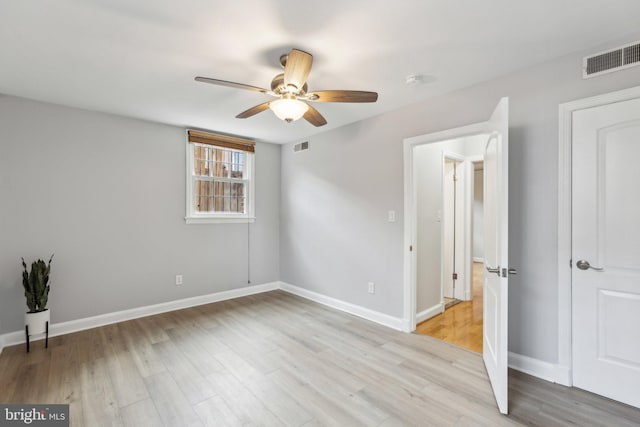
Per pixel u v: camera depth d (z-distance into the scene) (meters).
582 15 1.69
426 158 3.57
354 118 3.50
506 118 1.89
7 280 2.81
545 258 2.22
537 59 2.18
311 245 4.28
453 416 1.84
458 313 3.76
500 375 1.86
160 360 2.53
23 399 2.00
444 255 4.26
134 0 1.55
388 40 1.93
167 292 3.76
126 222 3.45
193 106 3.10
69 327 3.10
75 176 3.14
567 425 1.75
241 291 4.44
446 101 2.77
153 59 2.17
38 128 2.95
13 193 2.84
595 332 2.03
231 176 4.36
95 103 3.02
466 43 1.98
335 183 3.90
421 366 2.44
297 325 3.30
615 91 1.94
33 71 2.34
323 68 2.31
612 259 1.97
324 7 1.61
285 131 4.05
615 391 1.96
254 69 2.32
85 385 2.16
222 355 2.61
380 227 3.36
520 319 2.35
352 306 3.68
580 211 2.08
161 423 1.79
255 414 1.87
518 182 2.34
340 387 2.15
